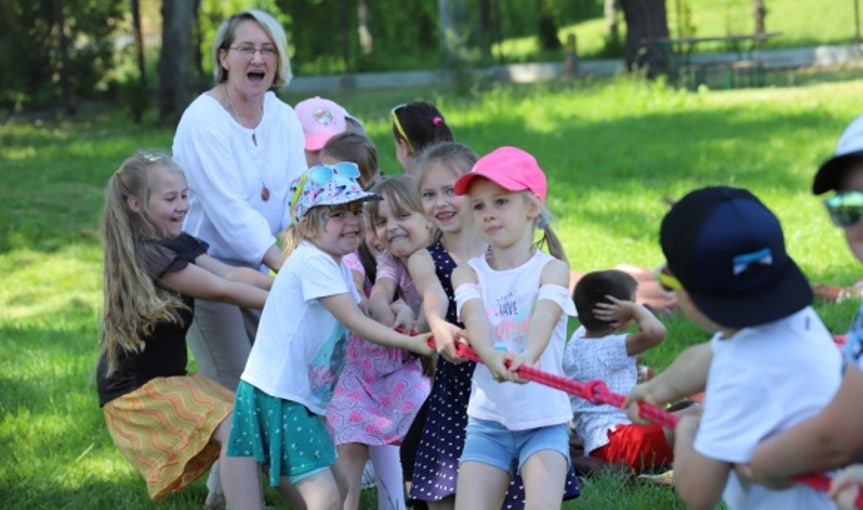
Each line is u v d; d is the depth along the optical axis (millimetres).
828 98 20359
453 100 24594
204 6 41094
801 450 2592
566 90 23016
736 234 2736
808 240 9836
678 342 7258
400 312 4684
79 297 10391
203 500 5438
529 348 3760
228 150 5324
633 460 5164
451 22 30844
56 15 29484
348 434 4750
